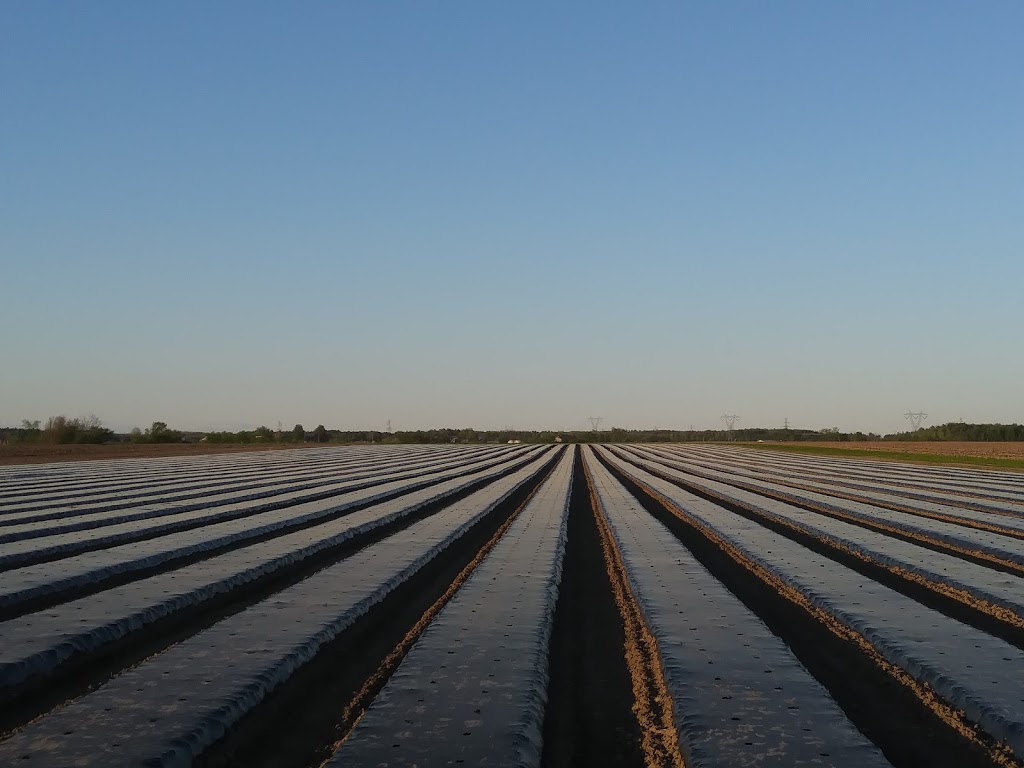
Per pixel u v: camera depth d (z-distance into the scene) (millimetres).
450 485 33062
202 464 50469
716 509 23656
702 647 8883
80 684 7992
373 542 17500
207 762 6285
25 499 26406
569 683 8117
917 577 13398
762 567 14133
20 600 11586
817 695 7371
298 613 10398
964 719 7105
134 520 20859
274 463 52156
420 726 6648
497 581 12539
